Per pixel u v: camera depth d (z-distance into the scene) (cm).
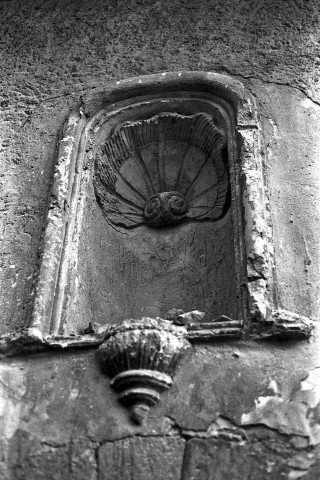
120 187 430
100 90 434
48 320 355
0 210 405
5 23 489
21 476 312
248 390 320
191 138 430
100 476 305
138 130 431
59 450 314
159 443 310
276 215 377
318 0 470
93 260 398
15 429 323
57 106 444
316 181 390
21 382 337
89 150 420
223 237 402
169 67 446
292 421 310
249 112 410
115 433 314
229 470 302
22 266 381
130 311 397
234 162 395
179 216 421
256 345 332
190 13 470
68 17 483
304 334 330
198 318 351
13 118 444
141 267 413
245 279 349
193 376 326
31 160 423
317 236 371
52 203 393
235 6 469
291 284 354
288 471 301
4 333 356
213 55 448
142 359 322
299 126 411
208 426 312
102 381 331
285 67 437
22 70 464
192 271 405
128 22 473
